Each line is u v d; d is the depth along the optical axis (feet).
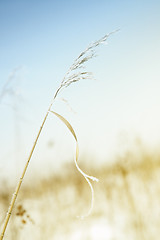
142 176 7.50
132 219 6.33
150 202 6.63
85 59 2.01
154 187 7.05
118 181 7.88
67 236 5.97
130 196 7.10
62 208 7.24
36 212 6.74
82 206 7.53
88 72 1.95
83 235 5.97
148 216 6.23
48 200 7.59
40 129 1.83
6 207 4.99
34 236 5.55
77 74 1.95
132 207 6.69
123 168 8.00
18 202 5.34
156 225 5.83
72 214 7.03
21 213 5.01
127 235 5.74
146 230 5.77
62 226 6.44
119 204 7.08
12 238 4.60
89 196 7.98
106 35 2.04
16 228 4.80
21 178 1.66
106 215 6.84
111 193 7.57
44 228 6.12
